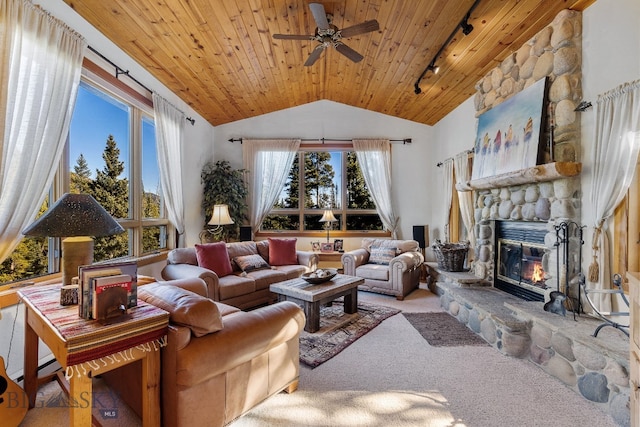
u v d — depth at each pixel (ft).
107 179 10.77
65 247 5.90
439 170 19.19
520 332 8.67
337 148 20.12
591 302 7.36
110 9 9.05
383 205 19.77
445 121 18.35
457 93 15.16
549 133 9.29
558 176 8.45
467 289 11.99
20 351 7.27
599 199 7.77
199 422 5.25
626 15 7.34
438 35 11.03
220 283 11.91
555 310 8.38
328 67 15.48
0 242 6.66
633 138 7.04
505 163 10.85
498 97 11.90
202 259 12.85
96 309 4.75
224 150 20.02
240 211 18.69
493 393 7.00
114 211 11.17
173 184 14.19
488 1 8.94
